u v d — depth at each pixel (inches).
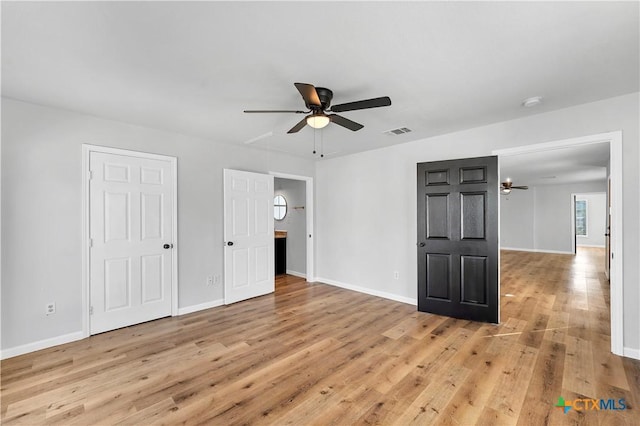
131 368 93.5
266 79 87.9
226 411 73.0
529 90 96.2
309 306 157.6
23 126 104.8
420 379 86.5
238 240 166.6
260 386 83.5
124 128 128.1
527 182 344.8
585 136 107.3
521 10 58.6
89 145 118.8
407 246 163.3
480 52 74.1
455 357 99.5
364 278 185.2
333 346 108.8
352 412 72.5
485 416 70.6
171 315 141.6
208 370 92.3
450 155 145.1
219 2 55.9
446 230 140.2
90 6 56.6
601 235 429.7
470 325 128.7
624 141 99.8
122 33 65.7
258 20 61.4
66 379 87.4
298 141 160.6
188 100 103.7
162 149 139.5
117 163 126.2
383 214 174.9
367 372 90.6
